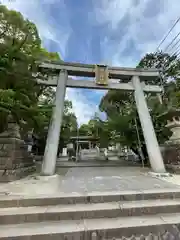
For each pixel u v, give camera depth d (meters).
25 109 4.59
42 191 3.24
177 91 9.58
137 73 7.58
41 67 6.58
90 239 2.13
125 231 2.21
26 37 4.68
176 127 6.25
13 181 4.31
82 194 3.00
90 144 29.80
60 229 2.18
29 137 6.76
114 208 2.61
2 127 4.61
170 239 2.19
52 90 10.56
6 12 5.01
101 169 7.35
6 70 4.19
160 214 2.65
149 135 6.38
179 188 3.43
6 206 2.69
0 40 4.73
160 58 11.42
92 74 7.46
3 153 4.53
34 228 2.21
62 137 14.16
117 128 10.14
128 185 3.76
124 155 17.77
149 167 8.02
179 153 5.68
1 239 2.00
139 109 6.99
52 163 5.48
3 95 4.01
